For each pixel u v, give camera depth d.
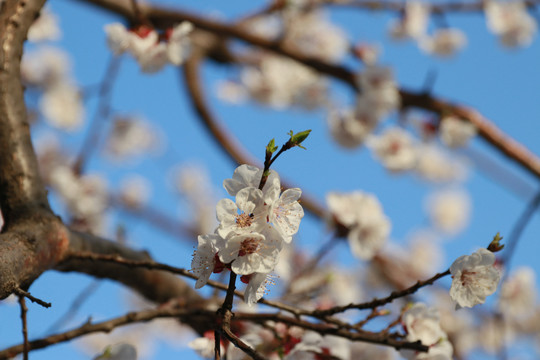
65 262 2.59
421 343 2.53
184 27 4.32
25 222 2.42
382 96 6.27
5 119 2.60
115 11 6.18
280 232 1.92
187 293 3.52
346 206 4.65
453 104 6.42
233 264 1.96
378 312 2.70
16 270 2.18
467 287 2.35
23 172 2.53
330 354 3.00
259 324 2.92
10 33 2.79
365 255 4.57
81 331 2.71
